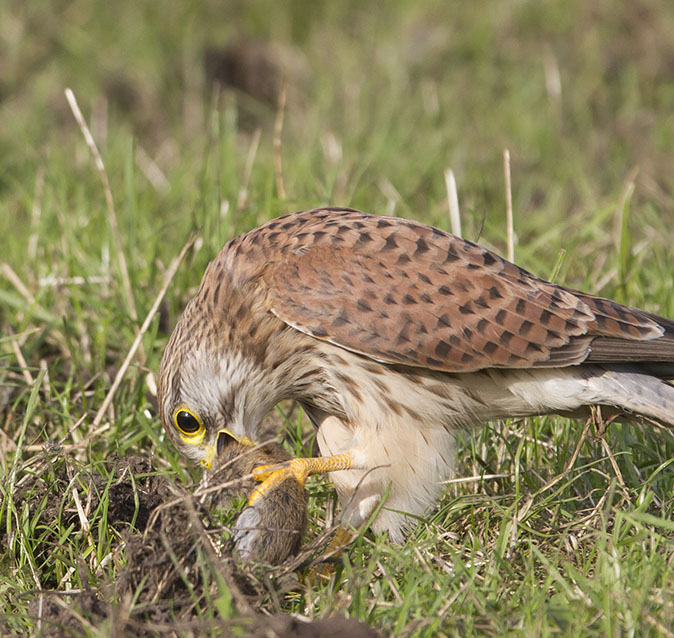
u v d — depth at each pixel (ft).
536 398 32.35
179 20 75.97
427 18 75.92
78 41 72.74
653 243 48.73
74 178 57.31
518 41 74.28
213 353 33.47
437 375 32.32
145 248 48.06
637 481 33.06
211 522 29.48
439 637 26.12
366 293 31.94
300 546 31.14
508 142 63.41
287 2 78.28
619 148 63.05
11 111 67.97
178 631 26.45
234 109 65.72
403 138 61.21
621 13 75.36
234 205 47.42
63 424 38.22
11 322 43.73
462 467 35.76
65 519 32.12
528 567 28.37
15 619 27.91
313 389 33.53
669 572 27.43
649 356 31.27
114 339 43.14
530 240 53.67
